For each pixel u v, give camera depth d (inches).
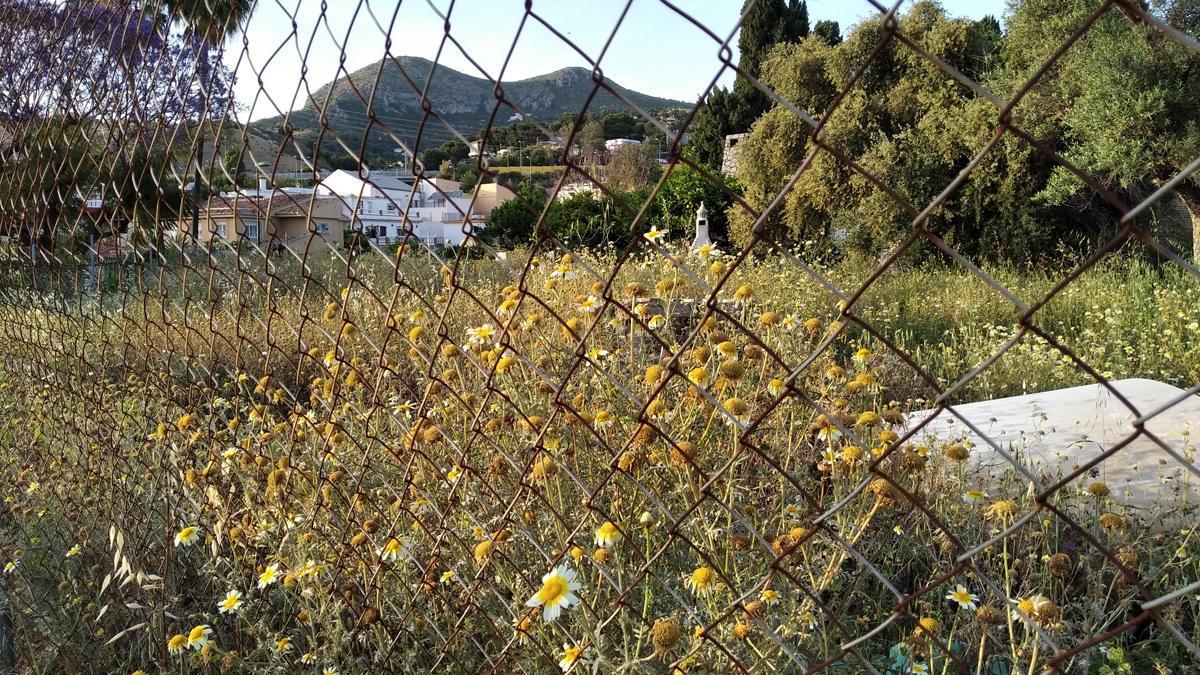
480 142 41.6
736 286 189.9
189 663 73.3
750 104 930.7
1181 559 75.7
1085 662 61.1
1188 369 180.4
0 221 102.9
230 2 56.2
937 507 84.5
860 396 117.5
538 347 111.2
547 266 165.8
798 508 72.6
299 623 73.5
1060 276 356.2
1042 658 57.2
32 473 102.3
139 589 80.5
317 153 52.7
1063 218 442.3
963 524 83.7
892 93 525.3
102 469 92.5
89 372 104.0
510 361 85.9
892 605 76.4
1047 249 432.1
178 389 94.8
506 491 78.3
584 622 60.2
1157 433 112.9
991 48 509.4
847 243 518.9
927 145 480.7
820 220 535.8
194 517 82.1
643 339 107.3
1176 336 205.9
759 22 912.9
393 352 125.7
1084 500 88.0
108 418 93.0
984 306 269.3
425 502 73.6
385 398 100.3
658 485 80.7
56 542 94.0
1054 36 405.7
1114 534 78.1
